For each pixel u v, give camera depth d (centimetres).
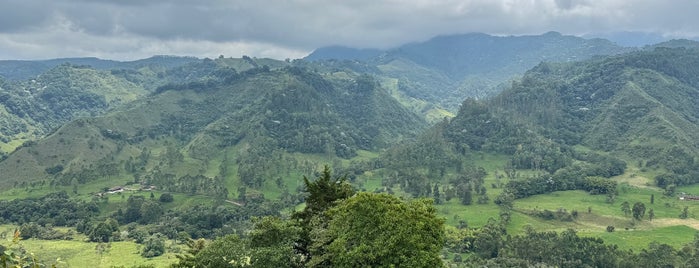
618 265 13612
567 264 14100
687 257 13750
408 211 5431
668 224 18350
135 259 15275
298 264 5872
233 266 5600
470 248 16150
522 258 14688
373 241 5200
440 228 5600
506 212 19175
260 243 5769
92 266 14650
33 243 16988
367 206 5419
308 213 6794
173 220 19762
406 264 5016
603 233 17150
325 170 7044
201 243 7688
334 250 5256
